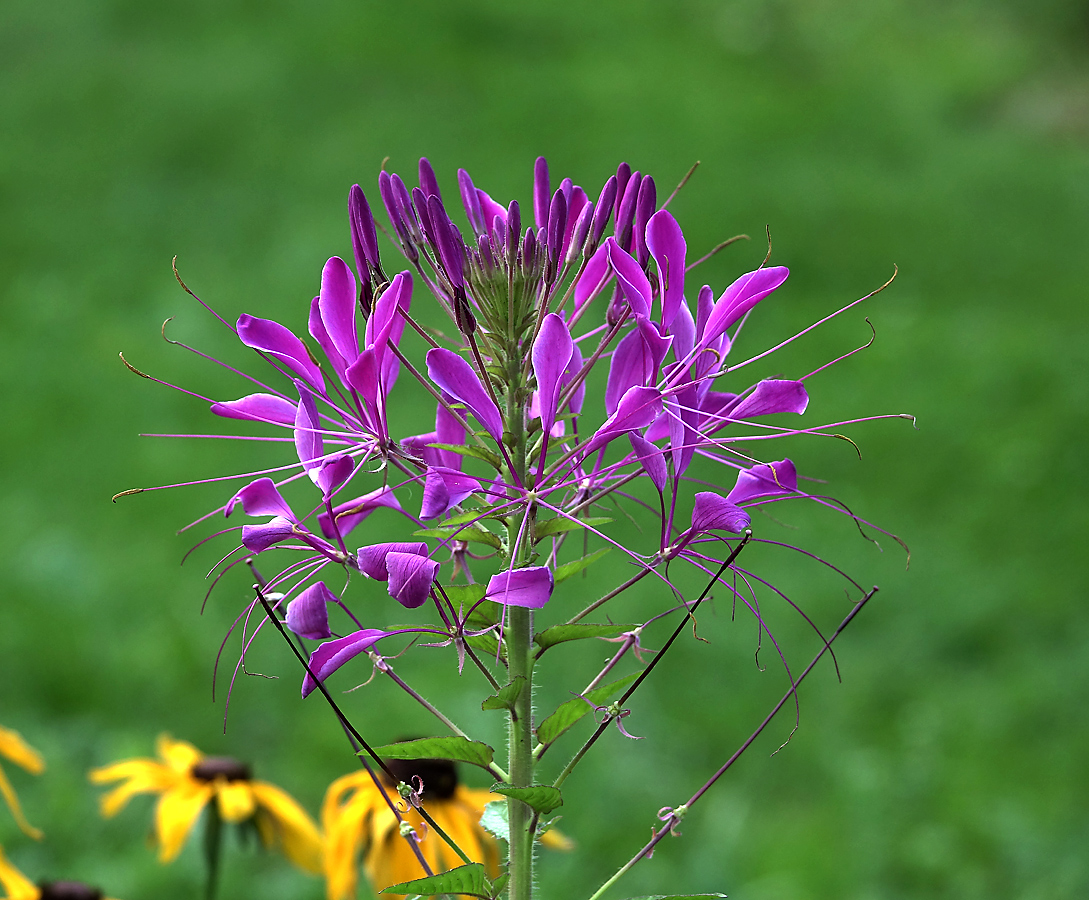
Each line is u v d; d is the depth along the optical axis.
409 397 8.03
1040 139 15.52
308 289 10.85
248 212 12.62
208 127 14.55
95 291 10.81
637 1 20.14
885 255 11.84
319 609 1.45
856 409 8.80
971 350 9.73
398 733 5.13
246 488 1.60
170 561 6.65
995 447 8.21
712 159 14.27
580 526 1.63
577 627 1.63
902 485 7.85
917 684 5.88
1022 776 5.17
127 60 16.50
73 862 4.11
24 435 8.25
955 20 19.53
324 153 14.07
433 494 1.53
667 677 5.78
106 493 7.54
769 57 18.45
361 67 16.39
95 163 13.64
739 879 4.41
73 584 6.34
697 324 1.63
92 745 5.03
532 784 1.66
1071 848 4.59
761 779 5.08
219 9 18.22
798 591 6.54
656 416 1.54
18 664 5.56
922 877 4.51
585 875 4.34
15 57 16.69
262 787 2.82
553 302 1.91
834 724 5.48
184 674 5.62
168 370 9.27
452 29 18.08
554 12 19.19
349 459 1.65
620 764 4.93
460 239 1.68
